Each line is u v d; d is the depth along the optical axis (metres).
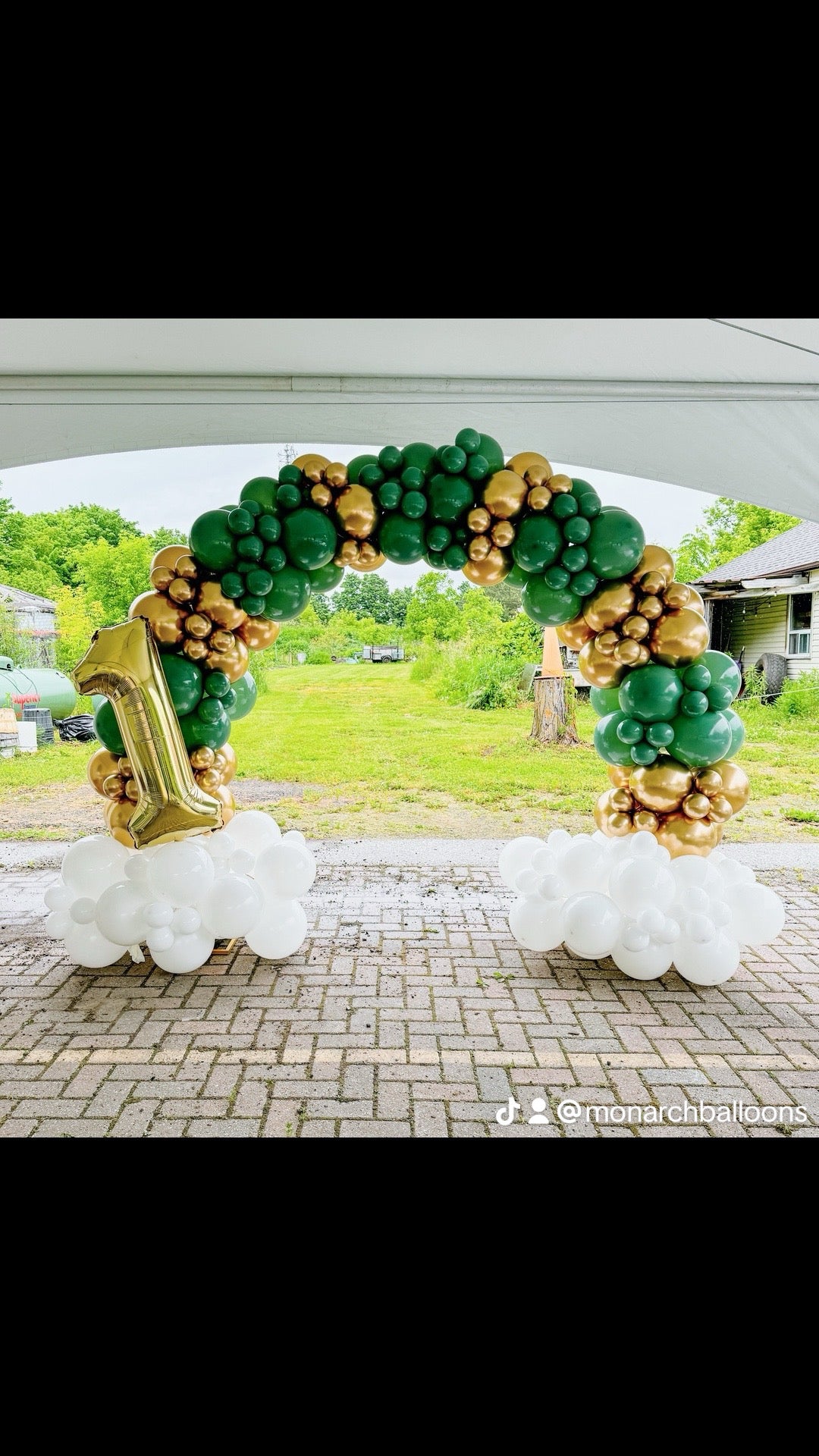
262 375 3.55
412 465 3.26
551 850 3.73
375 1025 3.15
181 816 3.32
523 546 3.27
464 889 4.79
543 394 3.63
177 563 3.30
